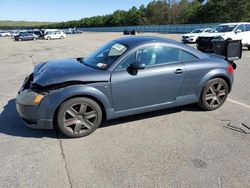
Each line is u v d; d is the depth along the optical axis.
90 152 3.40
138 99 4.09
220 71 4.67
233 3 53.75
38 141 3.72
